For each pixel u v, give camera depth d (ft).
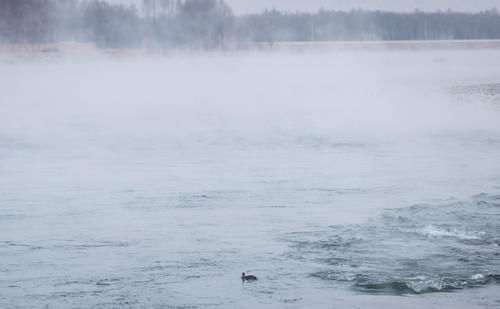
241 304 43.50
